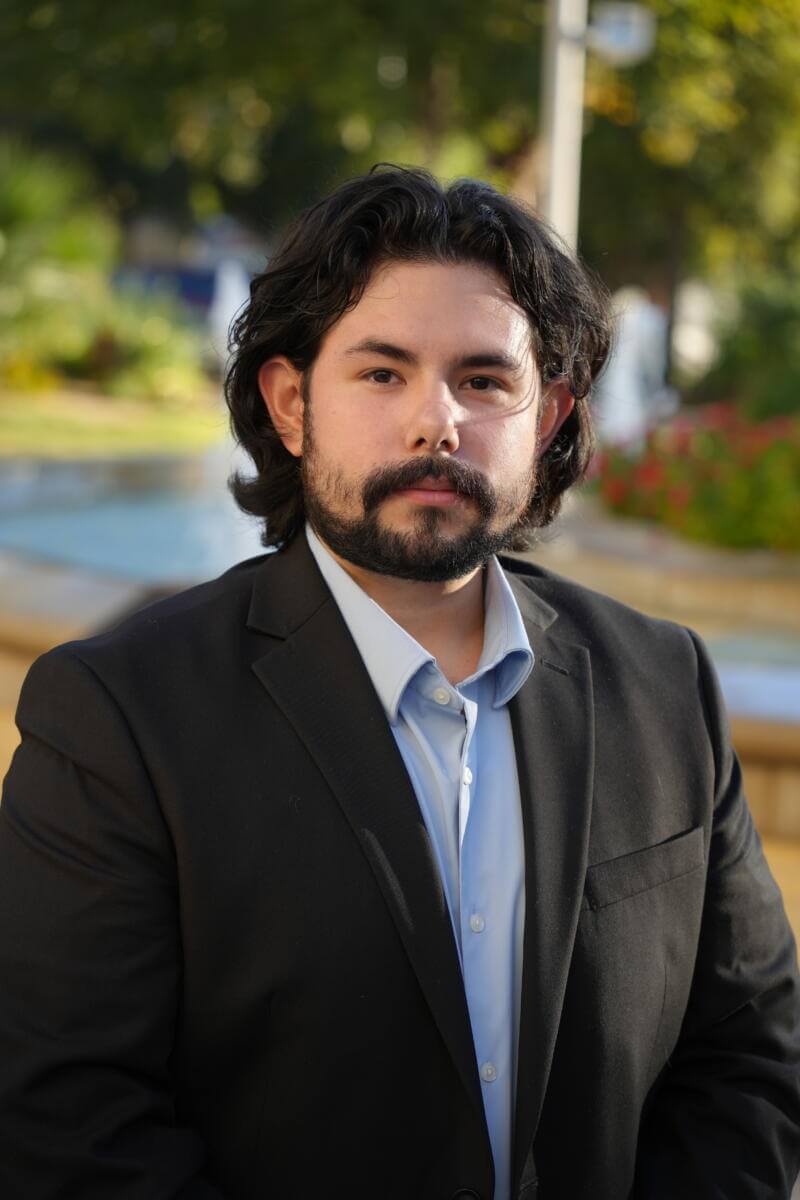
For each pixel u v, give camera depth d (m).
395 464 1.39
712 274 24.69
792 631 6.20
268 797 1.38
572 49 9.44
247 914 1.35
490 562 1.58
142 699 1.39
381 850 1.37
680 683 1.64
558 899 1.43
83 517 9.72
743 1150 1.52
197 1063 1.39
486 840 1.47
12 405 14.93
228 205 28.12
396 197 1.43
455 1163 1.37
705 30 17.11
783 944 1.63
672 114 17.08
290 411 1.54
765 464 7.27
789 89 18.67
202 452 12.23
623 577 6.85
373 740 1.43
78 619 4.83
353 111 16.45
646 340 18.31
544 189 9.63
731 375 18.22
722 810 1.61
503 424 1.43
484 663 1.52
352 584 1.49
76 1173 1.30
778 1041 1.58
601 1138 1.44
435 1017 1.35
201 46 16.45
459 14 15.83
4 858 1.39
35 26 16.94
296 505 1.59
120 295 17.73
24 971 1.34
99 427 14.30
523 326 1.44
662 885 1.50
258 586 1.54
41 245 16.28
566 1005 1.43
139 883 1.35
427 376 1.40
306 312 1.44
